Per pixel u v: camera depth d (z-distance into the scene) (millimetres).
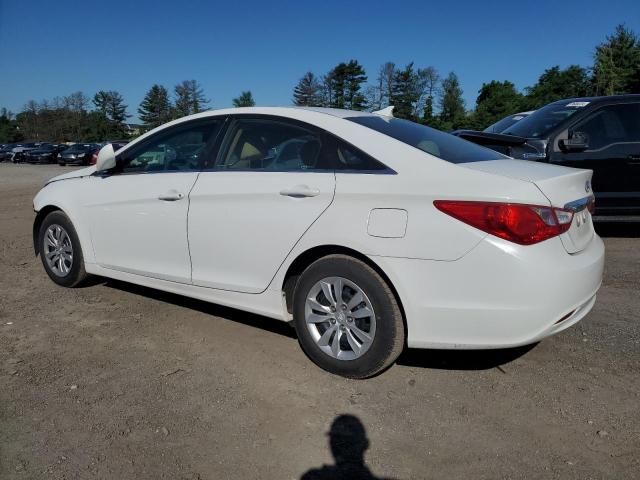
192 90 83188
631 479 2340
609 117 6391
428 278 2883
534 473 2385
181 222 3811
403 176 3018
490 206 2770
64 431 2689
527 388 3109
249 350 3635
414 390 3105
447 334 2904
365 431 2709
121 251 4270
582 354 3523
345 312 3178
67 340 3781
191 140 3986
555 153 6398
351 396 3039
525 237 2752
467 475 2379
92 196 4426
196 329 3984
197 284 3805
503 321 2787
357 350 3146
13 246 6840
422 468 2430
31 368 3355
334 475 2383
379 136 3236
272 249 3379
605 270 5340
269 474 2393
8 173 26750
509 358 3488
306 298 3303
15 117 101500
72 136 93312
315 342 3295
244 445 2596
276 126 3605
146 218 4023
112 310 4367
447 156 3189
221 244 3613
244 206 3486
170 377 3254
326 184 3195
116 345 3705
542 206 2801
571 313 2951
